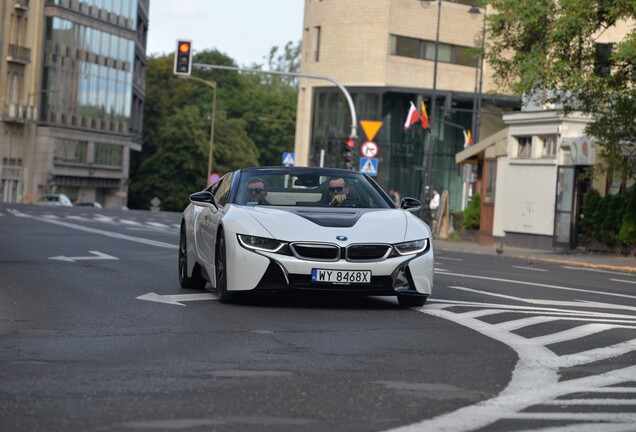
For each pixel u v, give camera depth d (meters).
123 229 45.25
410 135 98.00
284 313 15.46
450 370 10.85
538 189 56.66
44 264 23.83
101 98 130.00
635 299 21.11
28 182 119.56
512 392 9.69
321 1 101.69
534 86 42.38
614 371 11.16
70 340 12.27
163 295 17.78
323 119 101.50
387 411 8.58
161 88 166.62
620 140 43.56
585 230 51.16
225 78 178.75
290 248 15.87
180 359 11.00
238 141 153.00
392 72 98.56
